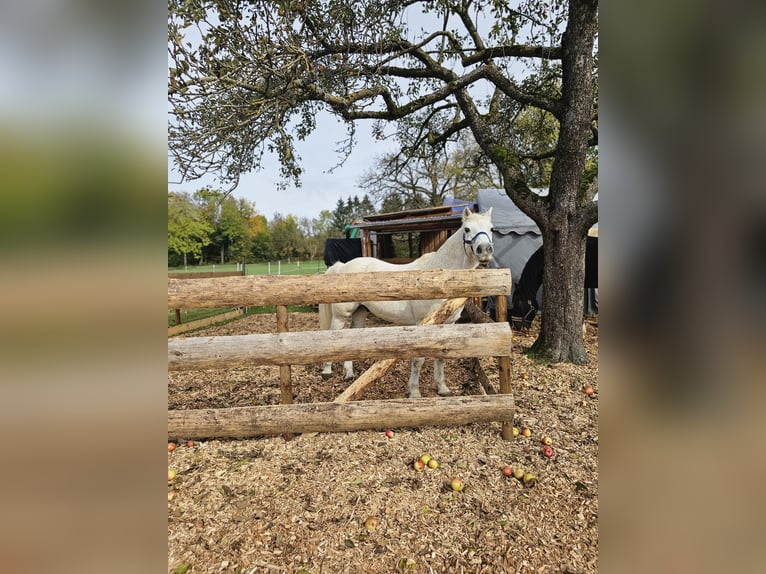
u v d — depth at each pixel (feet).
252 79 11.17
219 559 5.49
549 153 18.54
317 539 5.85
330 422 8.20
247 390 12.32
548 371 13.05
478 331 8.13
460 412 8.29
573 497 6.66
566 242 13.91
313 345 7.98
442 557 5.53
